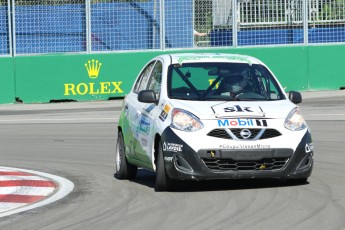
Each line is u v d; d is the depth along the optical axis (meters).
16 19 72.88
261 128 26.94
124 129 32.34
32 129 53.41
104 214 24.53
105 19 73.56
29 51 73.19
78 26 73.38
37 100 73.25
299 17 74.44
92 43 73.56
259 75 30.39
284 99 29.61
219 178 26.73
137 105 31.23
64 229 22.48
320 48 74.75
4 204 27.09
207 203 25.47
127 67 73.75
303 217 22.66
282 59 74.50
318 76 74.81
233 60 30.92
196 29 74.19
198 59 30.81
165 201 26.22
